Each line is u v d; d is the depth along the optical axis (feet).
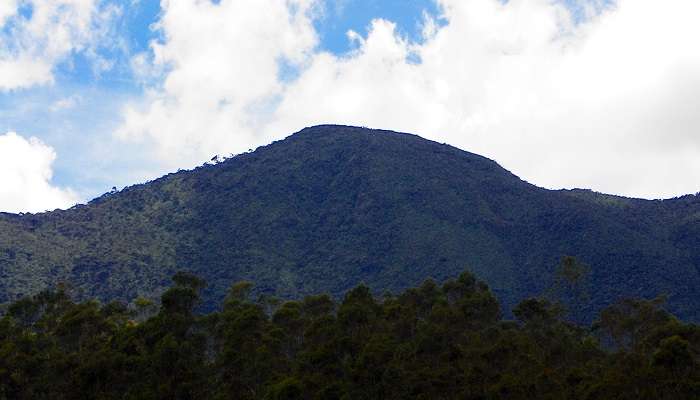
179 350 233.55
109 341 263.70
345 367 232.94
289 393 213.87
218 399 225.35
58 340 271.49
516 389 219.20
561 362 258.16
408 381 223.92
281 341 262.47
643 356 233.35
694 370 215.72
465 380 229.45
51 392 235.61
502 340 245.24
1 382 233.55
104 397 226.58
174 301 268.62
